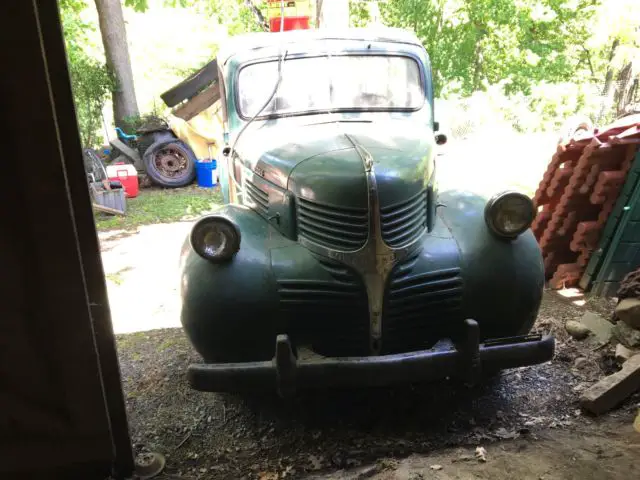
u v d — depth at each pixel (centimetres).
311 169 290
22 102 140
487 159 981
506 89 1563
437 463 258
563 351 371
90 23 1577
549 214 498
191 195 974
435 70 1509
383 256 273
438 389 336
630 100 1455
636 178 429
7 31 135
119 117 1376
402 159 295
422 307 288
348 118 390
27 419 168
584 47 1702
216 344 286
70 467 178
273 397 338
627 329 361
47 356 163
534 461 253
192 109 1015
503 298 294
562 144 478
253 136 380
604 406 301
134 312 484
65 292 158
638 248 444
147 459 279
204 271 286
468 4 1498
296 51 404
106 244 697
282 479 266
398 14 1506
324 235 280
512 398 324
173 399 343
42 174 147
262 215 321
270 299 282
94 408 172
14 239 151
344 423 311
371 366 267
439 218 313
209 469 277
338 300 279
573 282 477
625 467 241
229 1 1783
